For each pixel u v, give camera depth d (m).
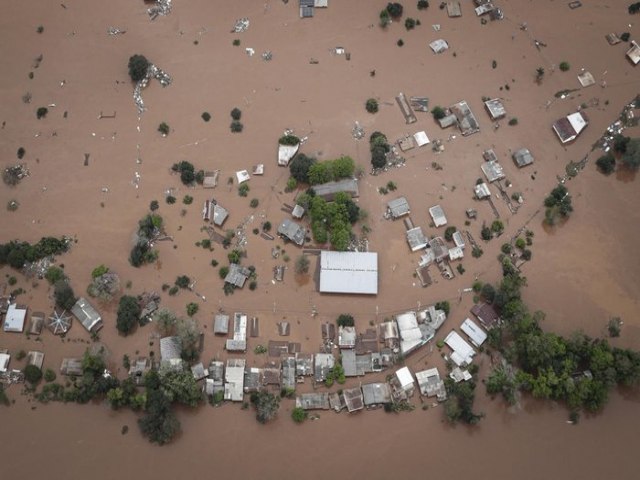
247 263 76.56
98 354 71.56
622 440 70.06
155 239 77.56
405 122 81.81
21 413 71.94
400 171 79.81
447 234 76.62
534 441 70.19
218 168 80.50
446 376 72.00
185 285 75.69
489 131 81.31
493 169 78.94
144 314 74.62
